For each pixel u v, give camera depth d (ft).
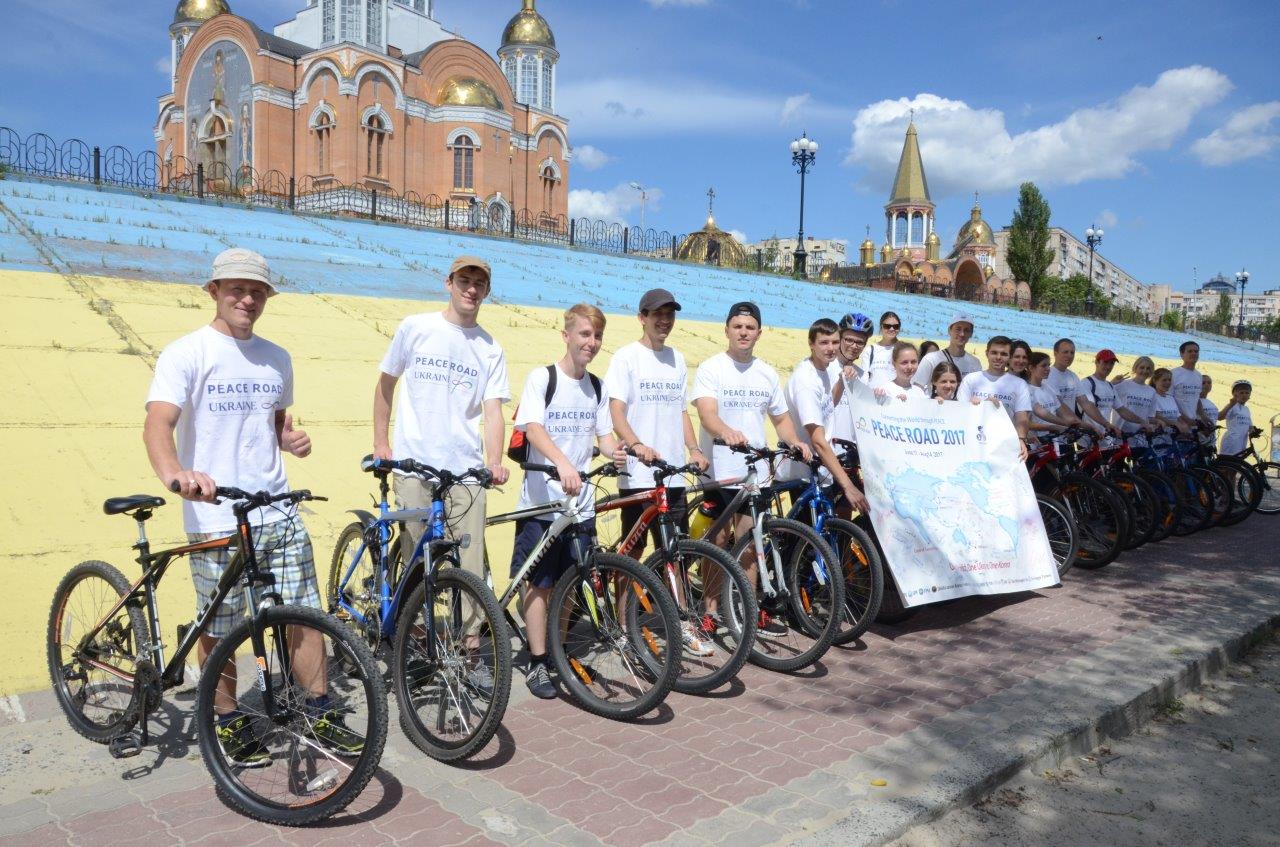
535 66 179.83
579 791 11.79
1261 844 11.98
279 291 36.65
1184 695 16.79
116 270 34.09
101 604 12.71
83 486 19.31
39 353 24.36
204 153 150.30
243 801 10.94
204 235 46.70
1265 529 30.37
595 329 15.66
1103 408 29.27
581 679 14.76
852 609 18.54
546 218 150.30
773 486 17.61
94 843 10.26
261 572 11.35
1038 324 94.02
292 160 142.72
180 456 12.10
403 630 12.97
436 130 147.23
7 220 39.65
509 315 41.96
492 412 15.03
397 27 171.42
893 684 15.89
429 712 13.26
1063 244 450.71
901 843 11.19
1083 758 14.15
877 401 19.51
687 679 15.35
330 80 136.77
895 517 18.99
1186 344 33.96
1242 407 35.96
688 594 16.22
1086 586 22.62
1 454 19.45
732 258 109.60
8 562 16.38
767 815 11.25
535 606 15.26
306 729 11.52
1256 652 19.13
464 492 14.79
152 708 12.03
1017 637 18.56
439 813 11.18
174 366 11.54
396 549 15.07
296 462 22.72
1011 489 21.16
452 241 66.85
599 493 22.77
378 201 129.59
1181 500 28.73
